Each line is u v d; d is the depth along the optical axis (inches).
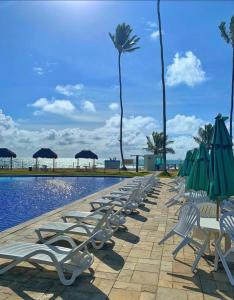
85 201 475.8
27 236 260.5
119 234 283.9
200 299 161.3
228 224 193.5
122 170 1489.9
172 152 1950.1
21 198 661.3
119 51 1544.0
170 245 250.7
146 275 190.1
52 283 174.4
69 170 1402.6
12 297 157.8
